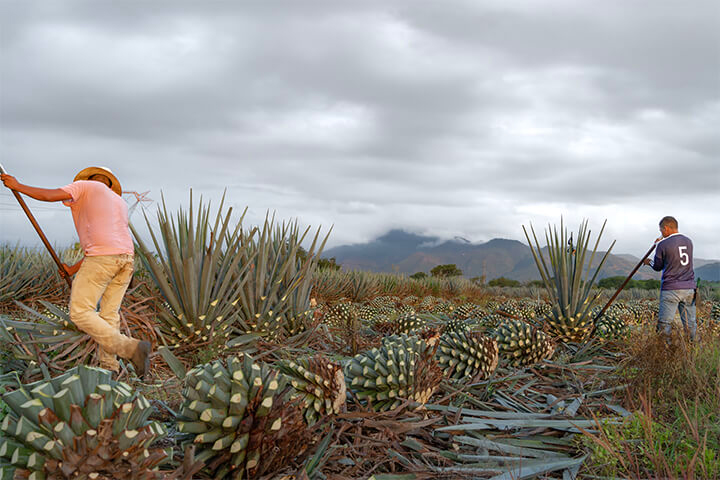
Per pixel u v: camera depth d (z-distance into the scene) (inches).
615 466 116.0
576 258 281.4
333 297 534.0
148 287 234.4
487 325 321.4
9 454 82.1
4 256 344.5
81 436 80.3
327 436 119.2
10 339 168.6
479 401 166.6
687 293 257.1
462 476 114.3
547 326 287.7
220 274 225.3
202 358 196.9
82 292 157.8
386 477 110.8
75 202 162.1
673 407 149.7
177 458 110.0
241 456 99.9
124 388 97.2
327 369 136.9
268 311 243.6
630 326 321.4
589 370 215.5
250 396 103.5
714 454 114.6
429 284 803.4
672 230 266.2
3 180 150.6
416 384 148.1
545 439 138.7
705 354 181.8
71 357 172.4
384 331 314.3
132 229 210.7
